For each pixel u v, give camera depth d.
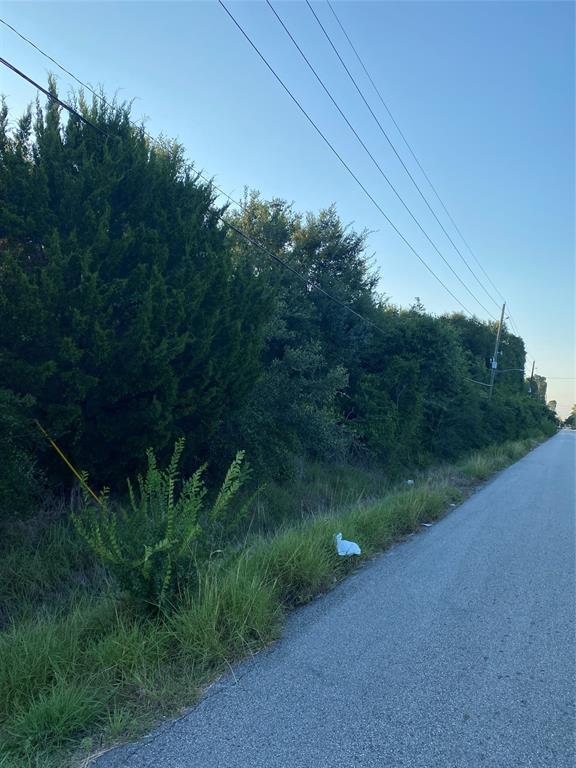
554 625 5.34
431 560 7.69
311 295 19.19
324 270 21.22
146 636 4.25
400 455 21.64
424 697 3.86
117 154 8.69
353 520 8.49
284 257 19.75
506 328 69.50
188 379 9.22
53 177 8.09
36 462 7.57
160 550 4.64
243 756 3.13
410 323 23.38
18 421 6.64
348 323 20.39
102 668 3.90
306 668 4.23
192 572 4.88
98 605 5.00
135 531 4.81
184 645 4.22
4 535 7.00
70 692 3.49
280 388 13.44
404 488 16.36
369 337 21.05
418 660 4.45
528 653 4.66
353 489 15.41
